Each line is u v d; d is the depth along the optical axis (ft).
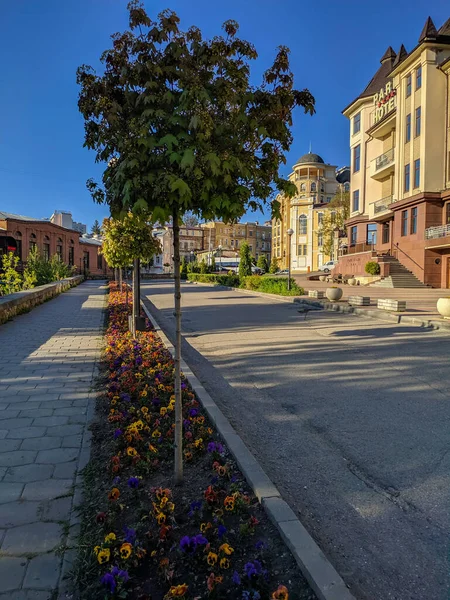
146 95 8.76
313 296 62.03
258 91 9.77
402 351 26.40
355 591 6.97
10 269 64.59
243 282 95.20
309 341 30.48
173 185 8.00
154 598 6.62
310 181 222.28
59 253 161.38
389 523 8.89
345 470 11.29
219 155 8.82
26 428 13.50
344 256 119.14
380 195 109.50
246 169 8.98
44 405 15.70
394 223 95.45
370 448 12.64
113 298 65.16
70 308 53.36
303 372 21.89
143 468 10.50
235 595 6.61
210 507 8.82
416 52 83.66
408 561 7.72
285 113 10.06
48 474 10.56
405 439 13.26
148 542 7.84
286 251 226.79
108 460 11.22
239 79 9.32
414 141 86.48
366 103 112.27
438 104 82.94
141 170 8.63
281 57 9.76
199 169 8.32
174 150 8.51
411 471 11.19
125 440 11.78
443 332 33.06
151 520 8.52
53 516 8.84
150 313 47.47
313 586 6.61
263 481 9.67
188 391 16.52
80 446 12.18
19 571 7.27
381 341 29.86
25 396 16.84
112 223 29.60
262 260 197.47
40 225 148.15
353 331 34.55
